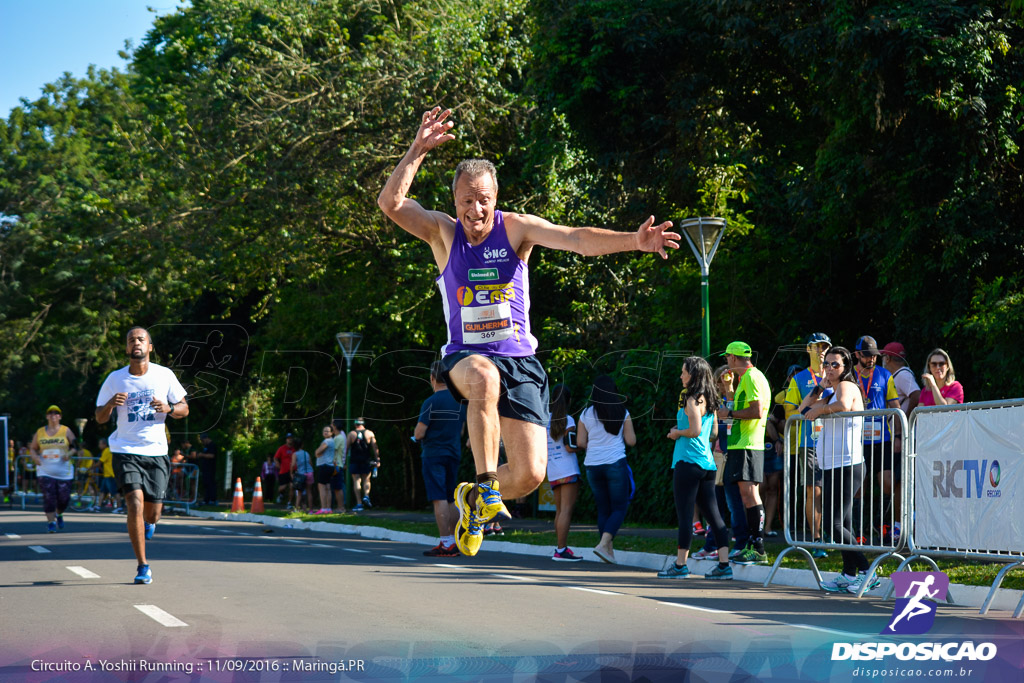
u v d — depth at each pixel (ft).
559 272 76.95
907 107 49.32
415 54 82.89
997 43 46.32
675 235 14.44
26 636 21.70
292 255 86.99
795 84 64.54
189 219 89.92
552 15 64.85
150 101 112.98
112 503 91.30
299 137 82.99
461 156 83.71
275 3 88.58
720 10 57.52
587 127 65.31
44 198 149.07
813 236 60.95
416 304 82.33
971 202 47.57
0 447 93.71
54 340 149.69
